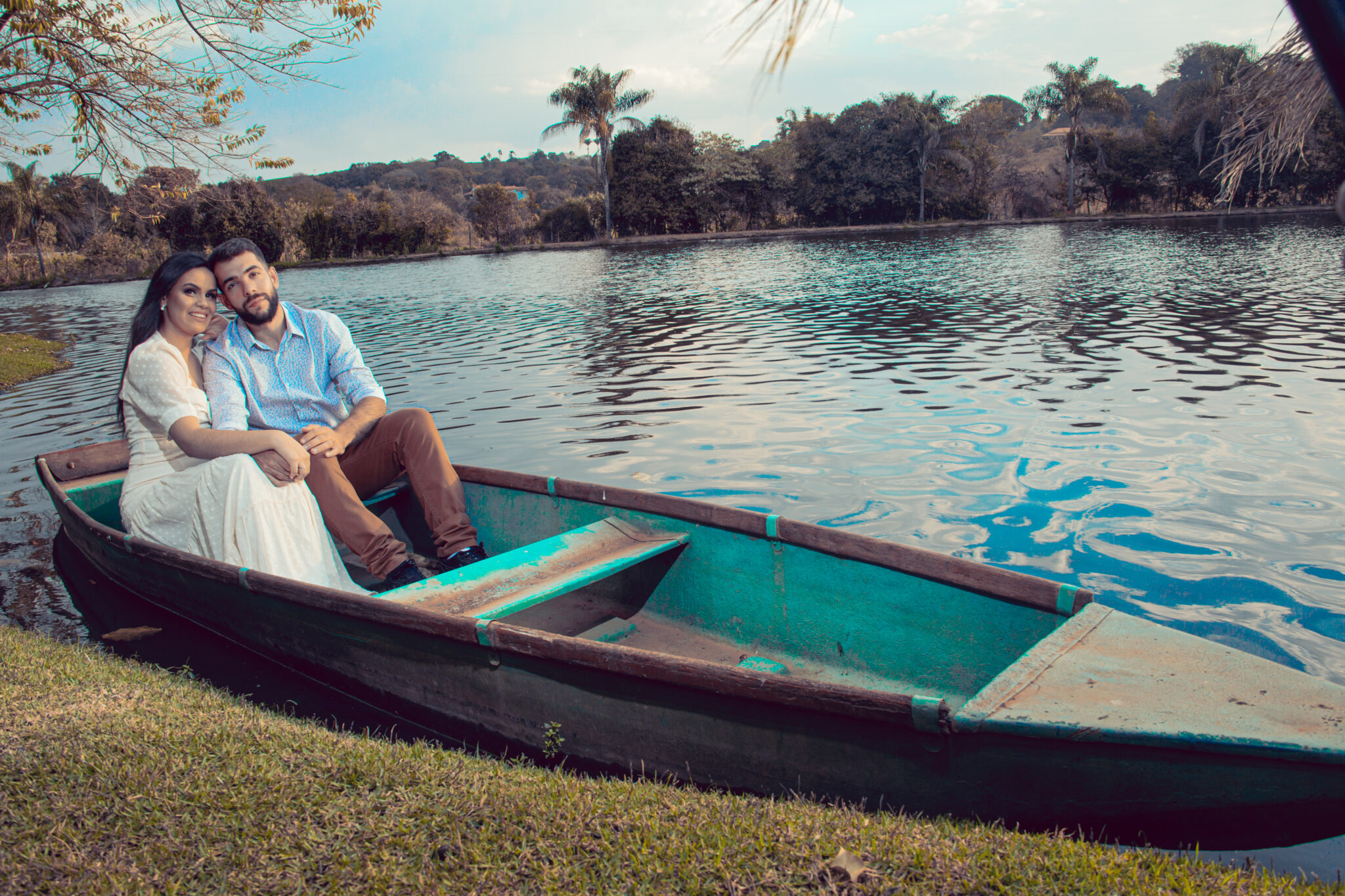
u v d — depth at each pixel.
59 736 2.80
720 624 3.99
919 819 2.31
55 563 5.83
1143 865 2.04
